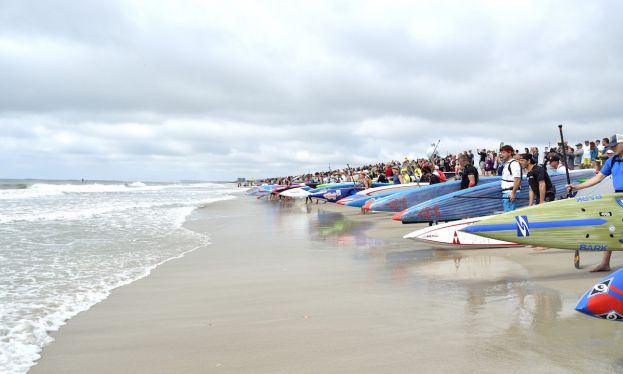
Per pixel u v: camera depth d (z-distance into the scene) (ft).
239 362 10.65
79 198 98.17
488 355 10.28
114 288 18.70
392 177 73.56
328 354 10.86
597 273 17.76
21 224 43.62
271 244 31.22
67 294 17.70
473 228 19.16
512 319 12.68
